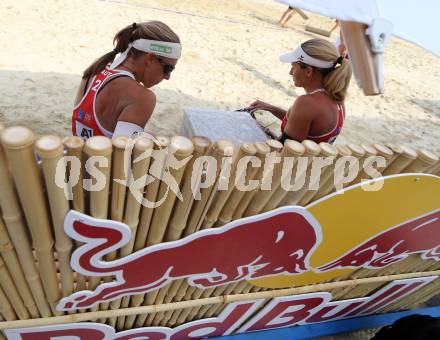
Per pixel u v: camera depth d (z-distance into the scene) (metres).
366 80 1.08
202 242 1.48
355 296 2.42
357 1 0.97
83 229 1.23
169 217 1.38
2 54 4.29
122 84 1.61
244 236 1.51
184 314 2.01
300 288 2.06
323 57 1.97
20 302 1.58
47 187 1.06
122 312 1.79
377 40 1.01
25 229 1.25
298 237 1.61
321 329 2.55
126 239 1.33
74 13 5.87
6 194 1.07
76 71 4.41
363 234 1.74
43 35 4.98
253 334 2.38
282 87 5.61
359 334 2.74
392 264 2.17
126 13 6.45
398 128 5.42
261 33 7.63
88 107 1.70
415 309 2.88
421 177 1.53
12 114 3.43
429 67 8.70
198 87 4.86
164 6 7.38
